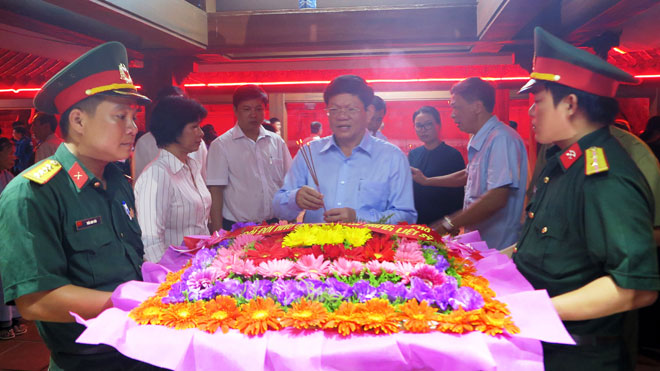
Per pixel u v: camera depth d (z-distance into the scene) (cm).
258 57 546
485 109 258
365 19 455
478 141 257
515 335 118
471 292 129
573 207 133
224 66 760
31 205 136
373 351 113
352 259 148
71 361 144
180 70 494
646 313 327
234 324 125
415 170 328
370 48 471
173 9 407
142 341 122
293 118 1035
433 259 149
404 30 453
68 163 150
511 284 146
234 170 329
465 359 110
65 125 152
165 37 411
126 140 155
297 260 147
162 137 230
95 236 149
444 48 559
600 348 131
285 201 208
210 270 145
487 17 397
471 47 496
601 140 134
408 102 959
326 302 128
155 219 211
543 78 140
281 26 462
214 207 327
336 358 114
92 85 148
